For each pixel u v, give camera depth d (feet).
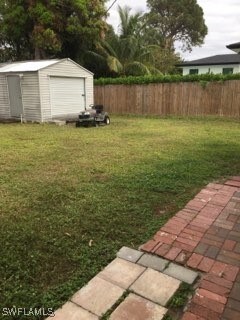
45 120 39.42
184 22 118.01
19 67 40.68
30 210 11.39
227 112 41.50
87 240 9.32
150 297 6.84
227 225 10.33
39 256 8.43
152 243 9.14
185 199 12.60
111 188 13.69
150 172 15.96
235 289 7.13
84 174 15.83
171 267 7.97
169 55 77.46
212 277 7.56
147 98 47.42
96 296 6.89
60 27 54.13
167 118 43.96
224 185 14.33
